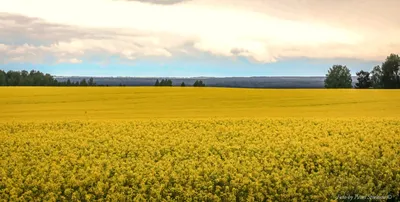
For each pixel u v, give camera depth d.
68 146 19.22
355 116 32.09
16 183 13.39
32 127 25.73
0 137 21.59
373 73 101.19
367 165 15.12
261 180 13.21
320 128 23.75
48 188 12.98
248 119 28.16
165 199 12.12
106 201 12.05
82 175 13.91
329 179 13.41
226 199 12.12
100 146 18.91
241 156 16.28
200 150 17.62
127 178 13.83
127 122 27.11
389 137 19.78
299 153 16.55
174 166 14.86
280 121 27.03
